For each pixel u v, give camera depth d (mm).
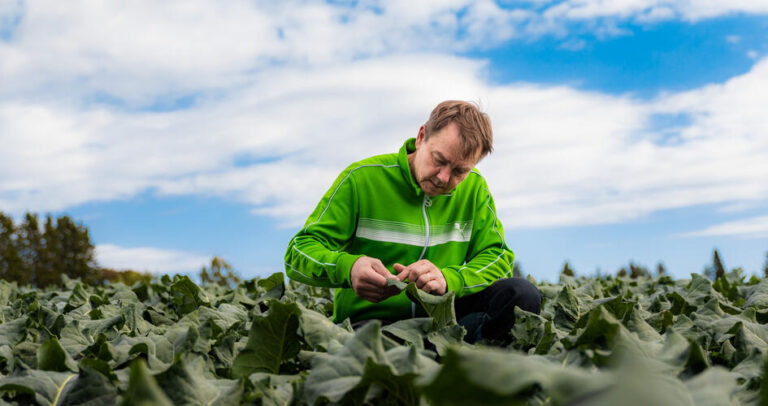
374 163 2939
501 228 3207
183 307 2998
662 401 641
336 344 1475
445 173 2588
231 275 12070
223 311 2570
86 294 3496
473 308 2840
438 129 2609
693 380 981
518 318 2332
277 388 1324
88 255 23750
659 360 1290
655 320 2346
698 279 3121
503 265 2938
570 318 2268
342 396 1095
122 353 1574
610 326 1398
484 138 2619
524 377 735
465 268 2744
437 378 728
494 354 776
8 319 2826
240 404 1217
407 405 1147
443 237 3010
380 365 1079
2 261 22406
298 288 4820
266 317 1565
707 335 1979
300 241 2764
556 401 724
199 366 1462
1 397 1292
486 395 735
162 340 1631
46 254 22969
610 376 720
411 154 2941
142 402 717
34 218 23359
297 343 1590
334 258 2541
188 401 1161
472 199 3145
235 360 1560
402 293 2783
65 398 1238
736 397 1164
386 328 1804
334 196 2871
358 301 2818
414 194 2936
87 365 1314
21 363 1319
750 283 4691
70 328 1974
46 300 3889
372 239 2893
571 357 1312
